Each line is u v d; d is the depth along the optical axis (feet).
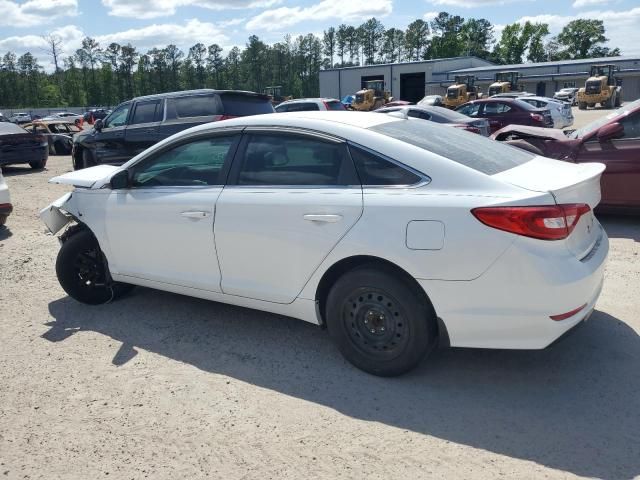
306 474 8.64
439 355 12.29
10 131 49.83
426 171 10.65
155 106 38.45
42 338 13.91
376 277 10.78
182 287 13.75
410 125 12.67
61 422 10.25
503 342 10.12
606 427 9.58
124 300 16.30
